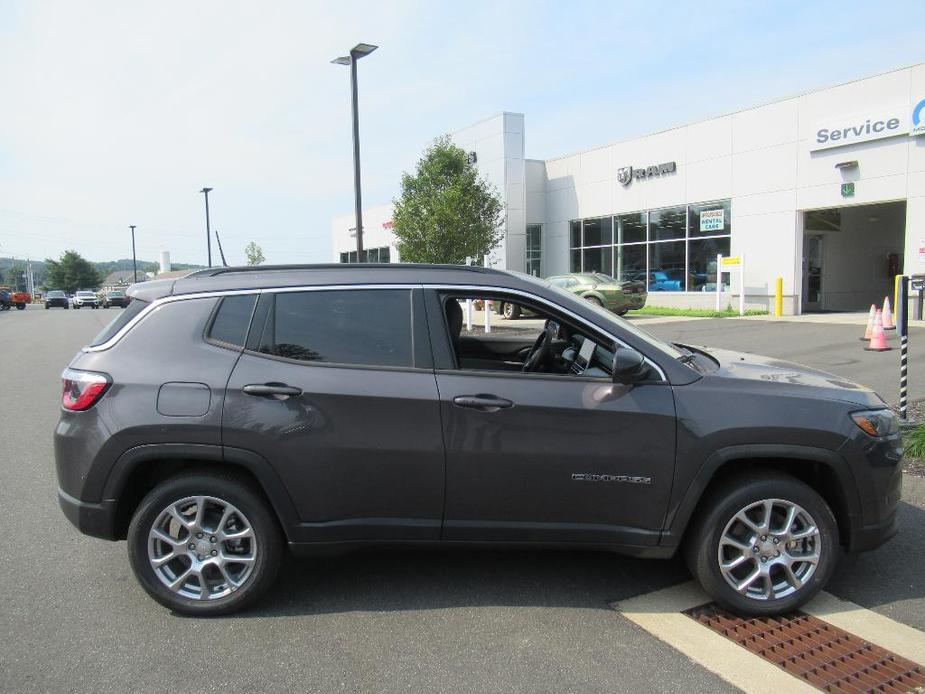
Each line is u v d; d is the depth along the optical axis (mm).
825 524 3541
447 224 22547
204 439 3477
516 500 3541
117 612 3674
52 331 24234
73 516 3596
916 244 16859
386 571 4156
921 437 5957
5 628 3508
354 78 18062
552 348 4414
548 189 28781
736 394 3545
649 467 3500
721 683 3010
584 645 3316
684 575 4090
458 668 3127
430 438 3506
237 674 3092
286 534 3562
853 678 3047
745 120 20719
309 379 3527
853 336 14078
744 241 21047
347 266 3818
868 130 17547
